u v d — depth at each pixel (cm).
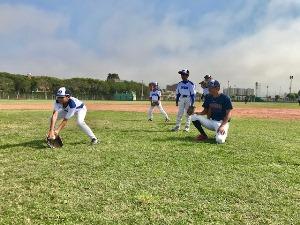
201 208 239
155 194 264
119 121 845
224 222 218
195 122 504
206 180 300
